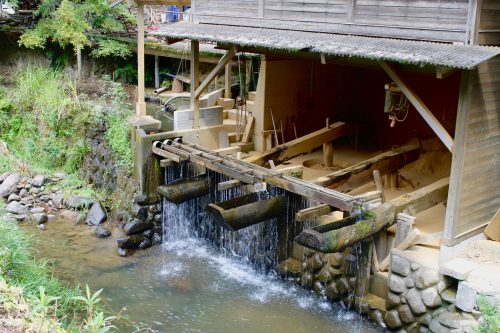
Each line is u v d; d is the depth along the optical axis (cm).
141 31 1170
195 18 1138
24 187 1262
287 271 955
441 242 766
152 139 1108
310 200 920
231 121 1321
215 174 1077
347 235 752
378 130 1300
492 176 800
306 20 939
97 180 1274
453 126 1140
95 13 1783
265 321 837
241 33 986
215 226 1099
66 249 1063
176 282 954
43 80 1507
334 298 880
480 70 729
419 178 1054
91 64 1827
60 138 1380
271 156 1052
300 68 1258
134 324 817
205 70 1698
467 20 730
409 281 768
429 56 703
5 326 554
